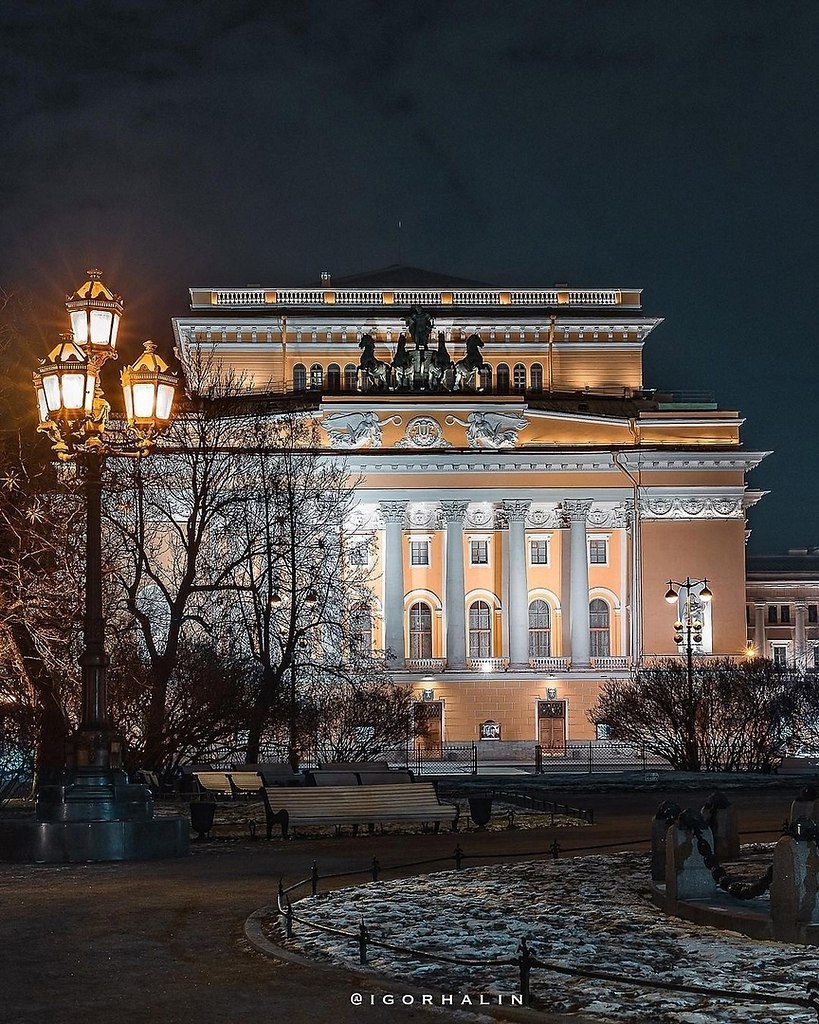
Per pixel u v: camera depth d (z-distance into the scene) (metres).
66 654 42.09
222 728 49.81
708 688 71.50
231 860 25.97
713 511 97.50
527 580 98.56
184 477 57.66
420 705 66.94
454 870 23.50
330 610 70.81
